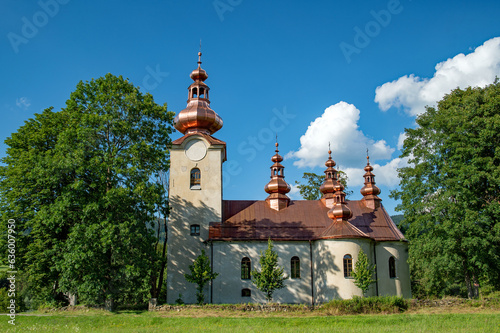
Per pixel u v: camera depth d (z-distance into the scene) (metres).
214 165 48.59
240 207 50.06
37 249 40.38
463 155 41.12
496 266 40.88
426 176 43.41
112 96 42.69
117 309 39.91
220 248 45.38
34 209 41.56
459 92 53.38
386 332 25.75
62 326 31.45
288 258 45.59
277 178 52.09
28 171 41.06
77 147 40.53
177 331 27.56
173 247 46.03
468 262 41.97
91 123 40.84
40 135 43.94
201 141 49.16
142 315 36.00
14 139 44.53
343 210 45.22
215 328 29.16
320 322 31.52
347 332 26.00
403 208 44.38
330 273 43.03
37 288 41.72
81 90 43.88
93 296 37.84
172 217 46.81
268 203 51.03
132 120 44.00
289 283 44.91
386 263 46.47
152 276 45.25
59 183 41.72
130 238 37.72
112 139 43.44
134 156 41.81
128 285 40.16
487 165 40.12
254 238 45.69
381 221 49.75
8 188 41.75
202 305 38.06
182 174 48.22
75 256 36.25
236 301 44.00
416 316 32.41
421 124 45.06
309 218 49.12
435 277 43.62
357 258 43.06
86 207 37.78
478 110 42.62
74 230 37.53
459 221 39.97
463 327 27.67
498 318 30.77
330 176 55.16
